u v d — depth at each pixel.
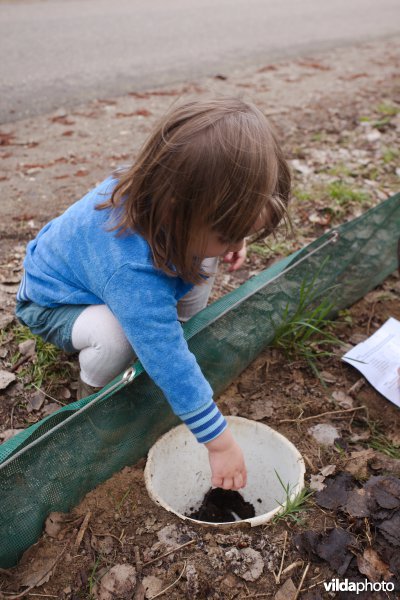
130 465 1.96
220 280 2.80
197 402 1.58
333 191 3.38
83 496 1.82
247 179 1.42
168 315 1.58
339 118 4.50
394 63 6.29
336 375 2.40
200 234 1.48
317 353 2.47
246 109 1.50
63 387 2.25
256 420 2.17
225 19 8.32
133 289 1.55
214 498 2.20
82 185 3.46
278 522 1.78
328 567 1.69
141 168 1.50
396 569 1.67
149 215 1.52
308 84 5.37
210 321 2.02
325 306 2.60
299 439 2.11
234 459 1.67
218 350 2.11
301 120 4.43
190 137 1.42
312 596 1.62
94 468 1.81
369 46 7.13
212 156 1.40
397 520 1.77
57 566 1.66
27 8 8.44
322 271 2.48
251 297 2.17
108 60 5.94
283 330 2.41
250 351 2.29
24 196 3.32
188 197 1.42
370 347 2.51
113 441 1.84
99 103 4.75
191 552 1.70
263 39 7.18
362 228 2.58
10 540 1.63
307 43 7.10
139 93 5.00
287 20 8.51
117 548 1.72
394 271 2.96
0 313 2.51
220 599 1.61
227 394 2.26
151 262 1.56
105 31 7.20
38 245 1.98
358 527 1.76
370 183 3.60
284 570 1.67
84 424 1.72
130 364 1.97
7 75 5.33
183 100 1.56
